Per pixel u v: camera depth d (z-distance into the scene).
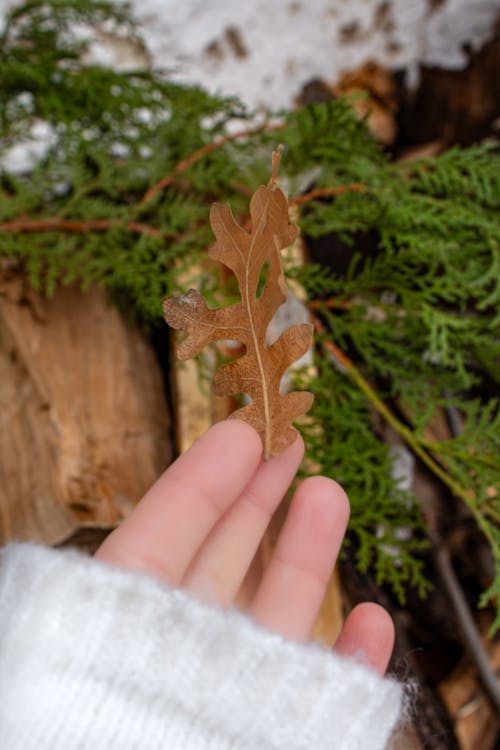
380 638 0.33
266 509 0.33
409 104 0.55
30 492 0.42
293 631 0.33
